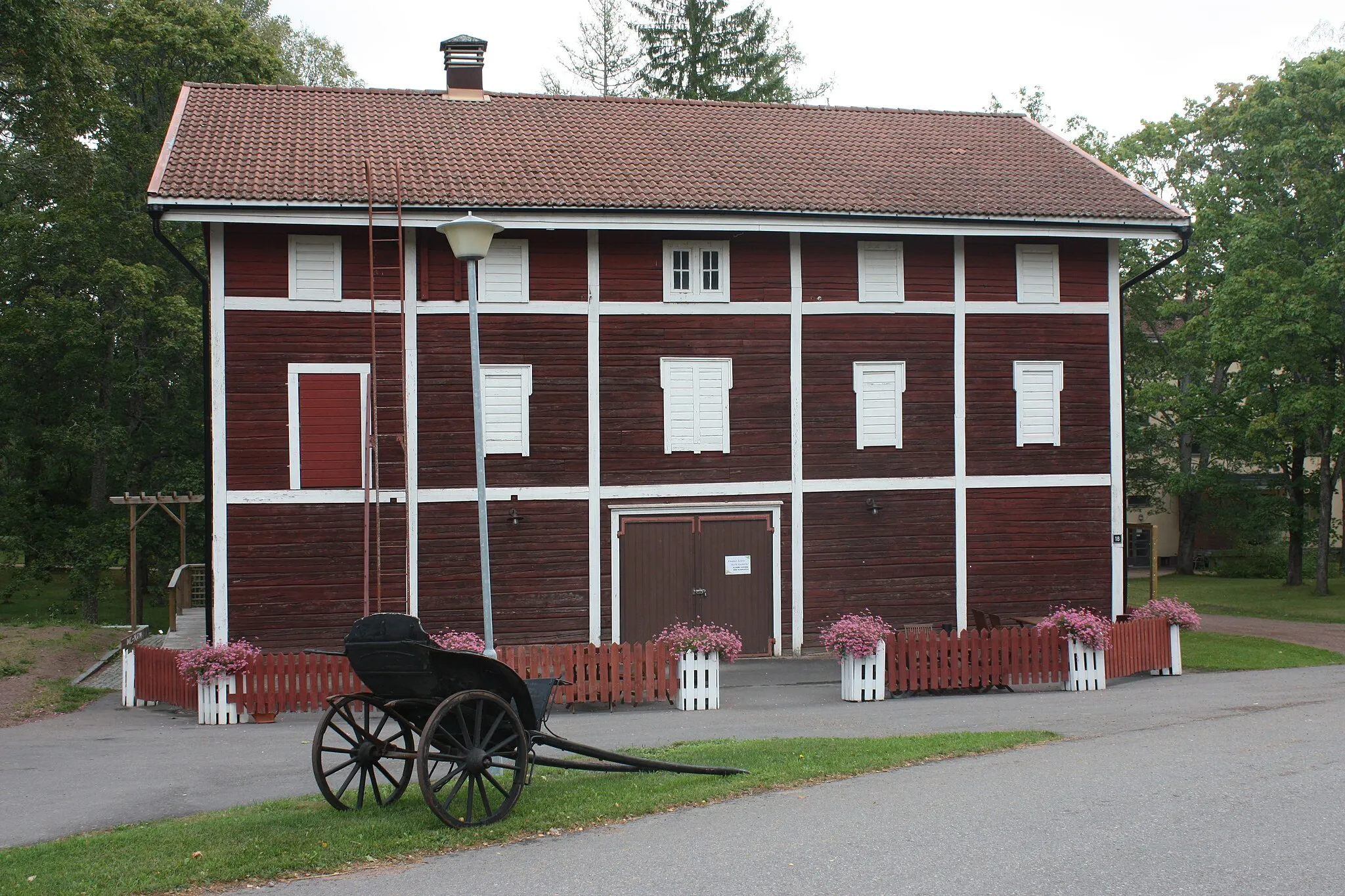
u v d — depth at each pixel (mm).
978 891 7520
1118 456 22562
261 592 19391
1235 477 42969
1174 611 19688
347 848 8500
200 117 21812
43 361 32625
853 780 10719
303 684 16406
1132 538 49125
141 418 34281
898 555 21750
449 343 20125
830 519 21516
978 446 22031
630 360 20812
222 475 19312
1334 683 18141
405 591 19891
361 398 19781
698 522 21094
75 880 8008
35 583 39781
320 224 19125
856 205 20781
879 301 21672
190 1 36219
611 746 13039
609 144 22875
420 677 9094
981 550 22047
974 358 22031
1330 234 33812
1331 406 33469
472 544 20172
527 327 20438
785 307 21344
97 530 32594
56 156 30375
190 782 12094
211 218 18594
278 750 13867
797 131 24906
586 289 20641
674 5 45281
